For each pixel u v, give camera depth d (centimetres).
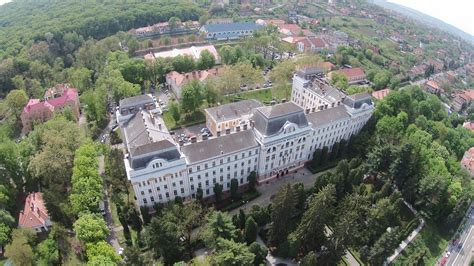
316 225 11756
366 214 13538
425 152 16812
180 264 10669
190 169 13612
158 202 13738
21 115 19738
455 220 15388
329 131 17188
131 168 12469
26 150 15150
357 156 16838
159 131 14850
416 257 13225
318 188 14350
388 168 15850
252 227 11931
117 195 14175
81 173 13362
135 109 16012
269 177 16188
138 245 12444
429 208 15038
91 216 11975
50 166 13725
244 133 14862
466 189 15938
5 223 12300
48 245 11781
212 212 12362
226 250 10644
